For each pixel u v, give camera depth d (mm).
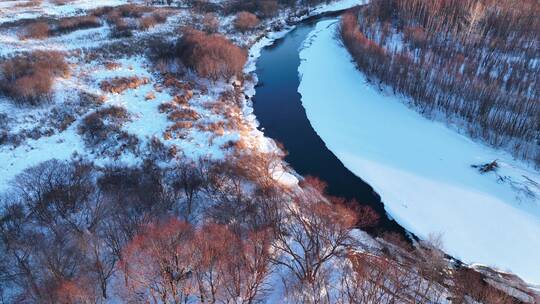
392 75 70562
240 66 73312
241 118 62906
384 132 61688
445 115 64000
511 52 77375
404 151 57688
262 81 75500
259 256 34875
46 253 31297
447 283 38750
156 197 40844
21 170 43906
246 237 37969
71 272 31062
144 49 75562
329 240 38375
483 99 61125
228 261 33562
